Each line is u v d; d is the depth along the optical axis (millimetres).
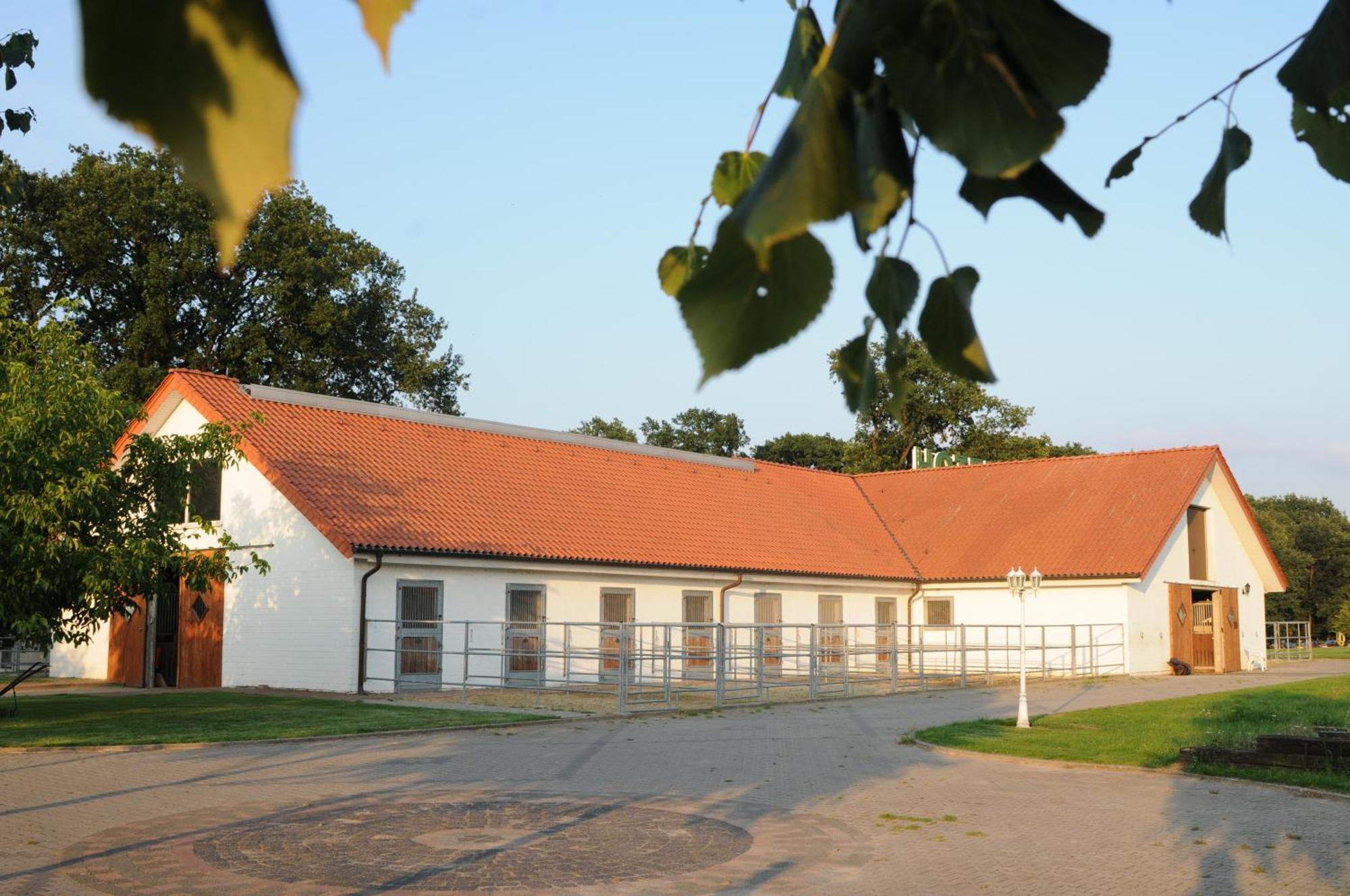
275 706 21750
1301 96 1475
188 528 27922
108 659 30234
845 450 60219
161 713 20500
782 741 18406
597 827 11414
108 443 19094
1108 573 34188
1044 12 969
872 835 11227
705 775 14766
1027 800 13156
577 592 29031
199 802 12570
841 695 27688
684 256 1371
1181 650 36344
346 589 24922
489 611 27156
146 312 43188
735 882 9367
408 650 24609
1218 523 38656
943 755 16875
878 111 955
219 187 777
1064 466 40250
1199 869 9859
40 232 42062
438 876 9453
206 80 771
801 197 915
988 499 40188
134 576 18266
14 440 17500
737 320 972
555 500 31312
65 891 8938
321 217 46250
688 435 79000
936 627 30156
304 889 9039
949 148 957
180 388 28094
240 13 771
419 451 30531
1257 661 39781
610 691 27453
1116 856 10359
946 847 10672
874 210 938
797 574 33656
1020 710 20016
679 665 31125
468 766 15227
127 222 42375
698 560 31516
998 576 35969
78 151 42344
